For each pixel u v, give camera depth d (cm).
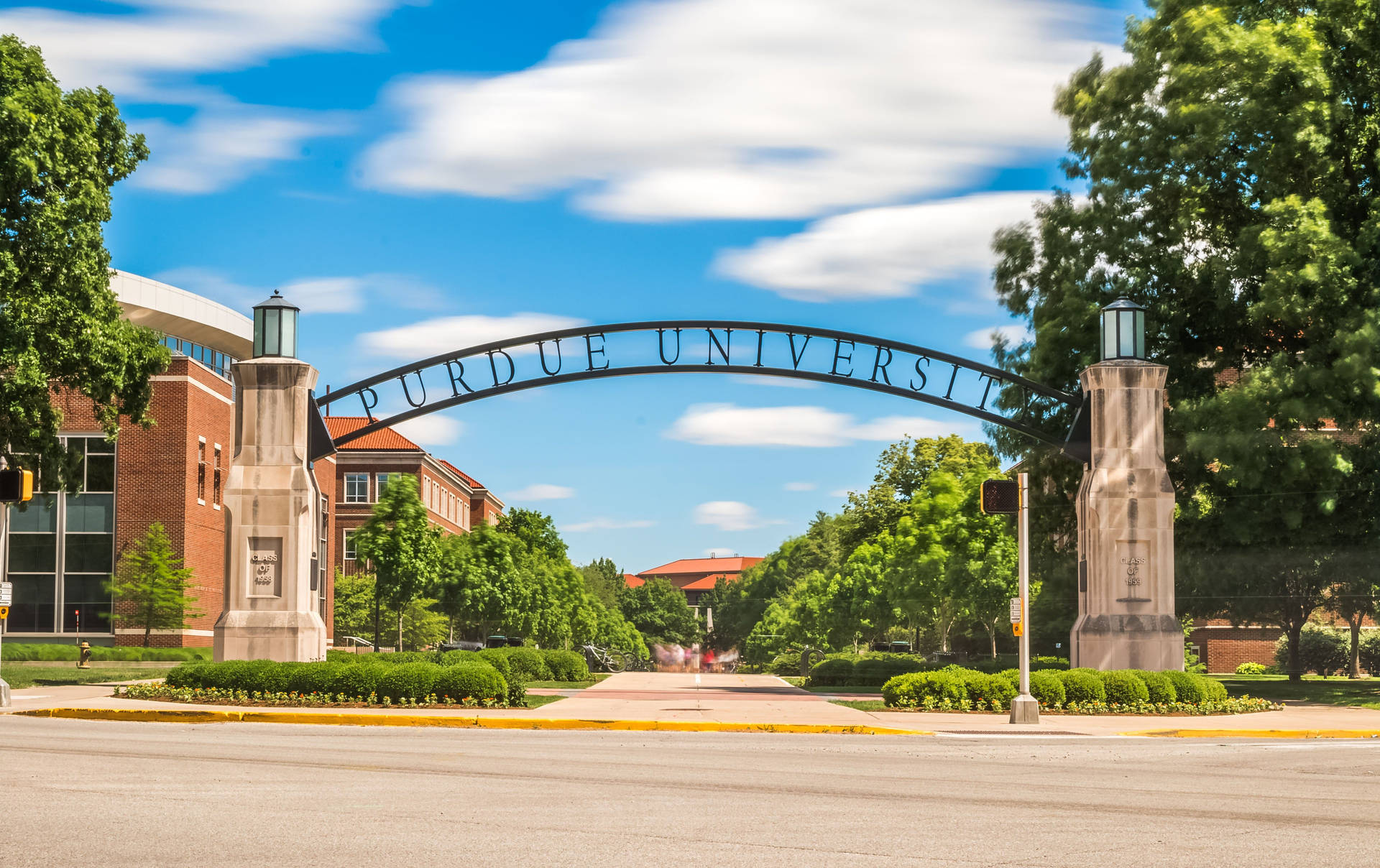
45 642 4884
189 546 4969
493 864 735
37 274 2902
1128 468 2614
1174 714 2316
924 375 2834
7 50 2867
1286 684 3566
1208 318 3188
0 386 2859
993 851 808
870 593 6525
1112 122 3306
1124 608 2573
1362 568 3172
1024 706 2058
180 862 725
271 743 1530
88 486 4953
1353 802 1081
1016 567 4688
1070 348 3231
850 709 2330
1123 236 3203
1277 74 2900
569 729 1941
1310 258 2812
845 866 748
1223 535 3145
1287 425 2855
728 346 2869
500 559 6956
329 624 6831
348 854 759
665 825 898
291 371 2653
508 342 2858
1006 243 3550
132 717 1998
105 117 3091
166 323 7075
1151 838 869
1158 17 3231
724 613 19338
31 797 984
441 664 2734
